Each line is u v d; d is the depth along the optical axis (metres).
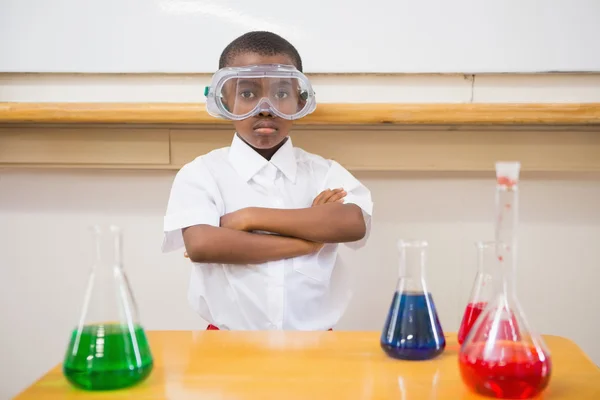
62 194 1.56
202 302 1.29
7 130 1.50
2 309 1.60
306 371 0.69
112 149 1.50
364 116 1.39
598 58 1.45
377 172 1.54
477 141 1.48
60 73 1.49
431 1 1.45
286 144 1.35
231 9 1.46
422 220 1.55
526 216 1.55
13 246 1.58
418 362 0.73
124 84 1.50
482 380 0.60
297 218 1.18
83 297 0.65
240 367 0.70
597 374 0.68
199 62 1.47
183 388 0.63
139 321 0.66
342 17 1.46
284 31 1.46
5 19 1.47
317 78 1.48
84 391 0.62
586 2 1.44
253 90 1.18
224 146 1.49
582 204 1.54
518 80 1.47
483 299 0.77
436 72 1.46
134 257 1.57
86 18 1.47
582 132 1.47
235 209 1.30
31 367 1.61
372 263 1.56
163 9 1.46
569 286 1.56
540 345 0.61
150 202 1.56
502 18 1.45
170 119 1.40
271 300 1.25
